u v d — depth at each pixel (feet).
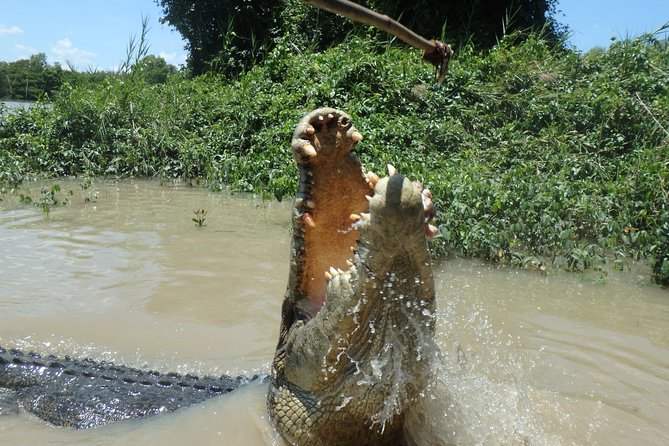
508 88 25.48
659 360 9.50
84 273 12.44
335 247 6.36
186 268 12.92
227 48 36.40
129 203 19.26
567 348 9.77
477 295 11.98
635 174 17.75
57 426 7.62
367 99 25.05
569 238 14.10
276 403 6.86
